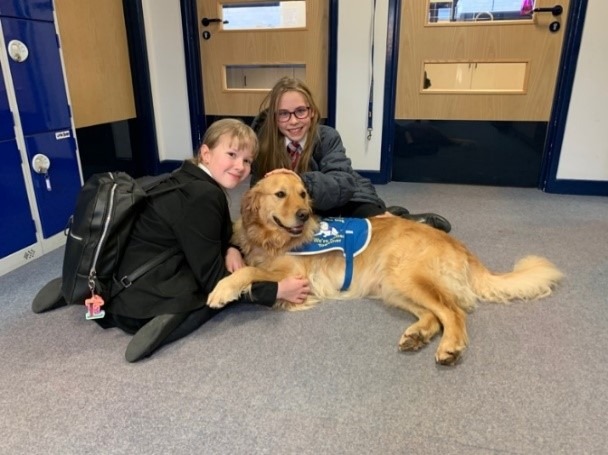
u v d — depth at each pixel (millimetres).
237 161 1739
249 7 3660
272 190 1762
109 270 1543
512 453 1132
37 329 1693
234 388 1367
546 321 1714
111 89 3619
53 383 1395
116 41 3621
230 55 3811
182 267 1688
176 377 1420
